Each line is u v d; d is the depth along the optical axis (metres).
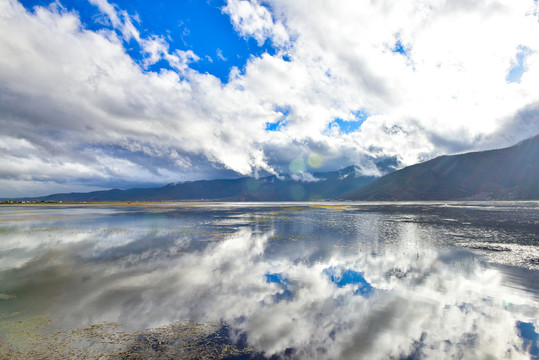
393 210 92.94
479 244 27.03
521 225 41.84
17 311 11.45
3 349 8.60
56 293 13.55
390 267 18.83
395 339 9.38
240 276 16.61
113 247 25.94
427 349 8.77
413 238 31.06
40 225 46.81
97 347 8.78
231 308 11.89
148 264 19.39
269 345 8.95
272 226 44.59
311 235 33.91
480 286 14.88
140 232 37.06
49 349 8.63
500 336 9.61
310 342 9.16
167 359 8.15
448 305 12.33
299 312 11.54
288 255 22.48
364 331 9.91
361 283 15.41
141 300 12.71
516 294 13.66
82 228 42.09
